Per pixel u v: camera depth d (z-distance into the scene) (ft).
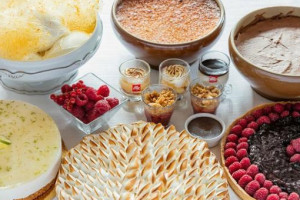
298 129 4.34
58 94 4.47
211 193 3.74
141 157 3.98
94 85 4.64
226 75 4.70
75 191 3.73
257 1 5.77
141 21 4.91
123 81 4.65
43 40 4.18
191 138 4.13
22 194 3.80
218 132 4.41
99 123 4.42
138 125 4.25
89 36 4.39
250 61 4.54
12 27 4.11
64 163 3.95
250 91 4.86
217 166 3.93
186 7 5.07
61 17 4.31
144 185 3.78
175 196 3.74
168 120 4.53
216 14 4.99
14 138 4.03
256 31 4.95
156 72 5.06
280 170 4.05
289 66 4.56
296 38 4.86
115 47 5.25
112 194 3.73
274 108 4.50
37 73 4.21
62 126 4.52
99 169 3.89
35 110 4.25
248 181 3.95
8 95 4.72
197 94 4.52
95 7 4.50
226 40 5.35
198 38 4.64
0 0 4.24
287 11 4.98
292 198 3.80
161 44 4.56
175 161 3.94
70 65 4.28
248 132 4.29
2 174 3.78
